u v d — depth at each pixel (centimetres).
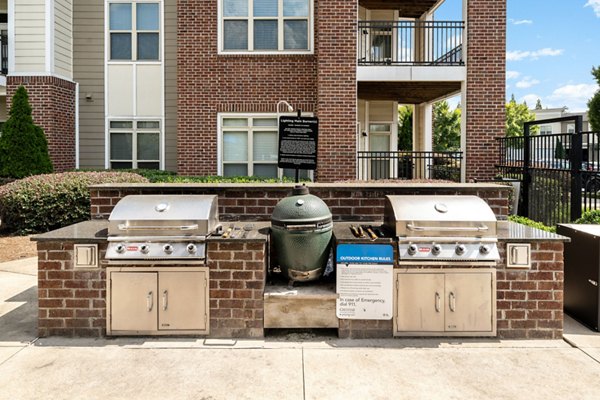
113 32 1340
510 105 5059
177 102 1306
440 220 415
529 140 1022
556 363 377
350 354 392
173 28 1338
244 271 424
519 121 4934
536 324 428
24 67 1233
